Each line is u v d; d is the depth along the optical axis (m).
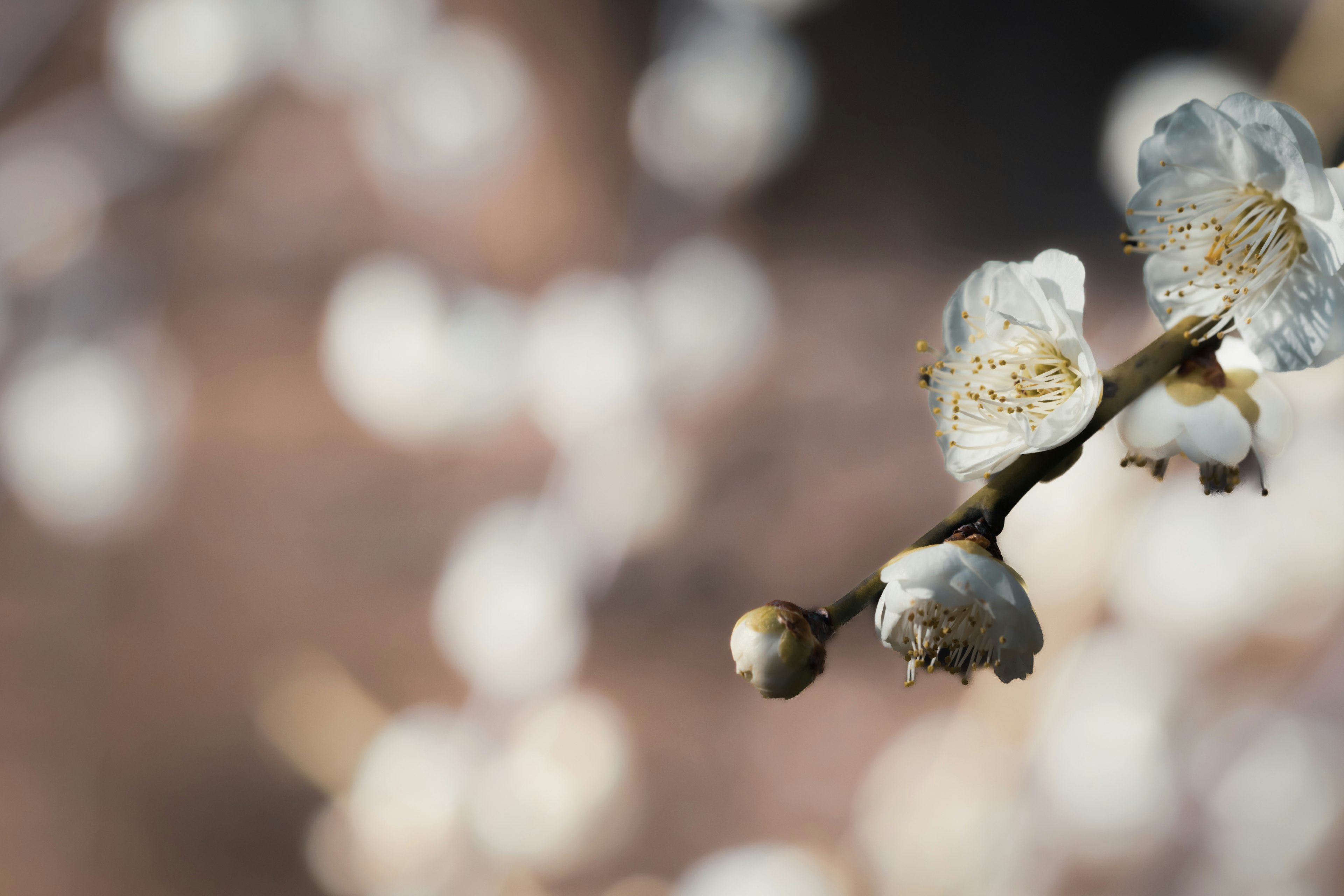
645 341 1.64
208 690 1.50
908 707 1.48
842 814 1.32
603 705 1.28
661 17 1.77
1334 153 1.21
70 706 1.48
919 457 1.69
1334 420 1.14
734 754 1.43
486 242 1.75
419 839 1.15
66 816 1.39
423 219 1.76
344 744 1.35
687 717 1.44
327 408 1.69
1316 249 0.48
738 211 1.80
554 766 1.20
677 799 1.35
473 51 1.74
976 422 0.49
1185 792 1.11
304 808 1.37
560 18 1.80
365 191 1.74
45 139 1.67
